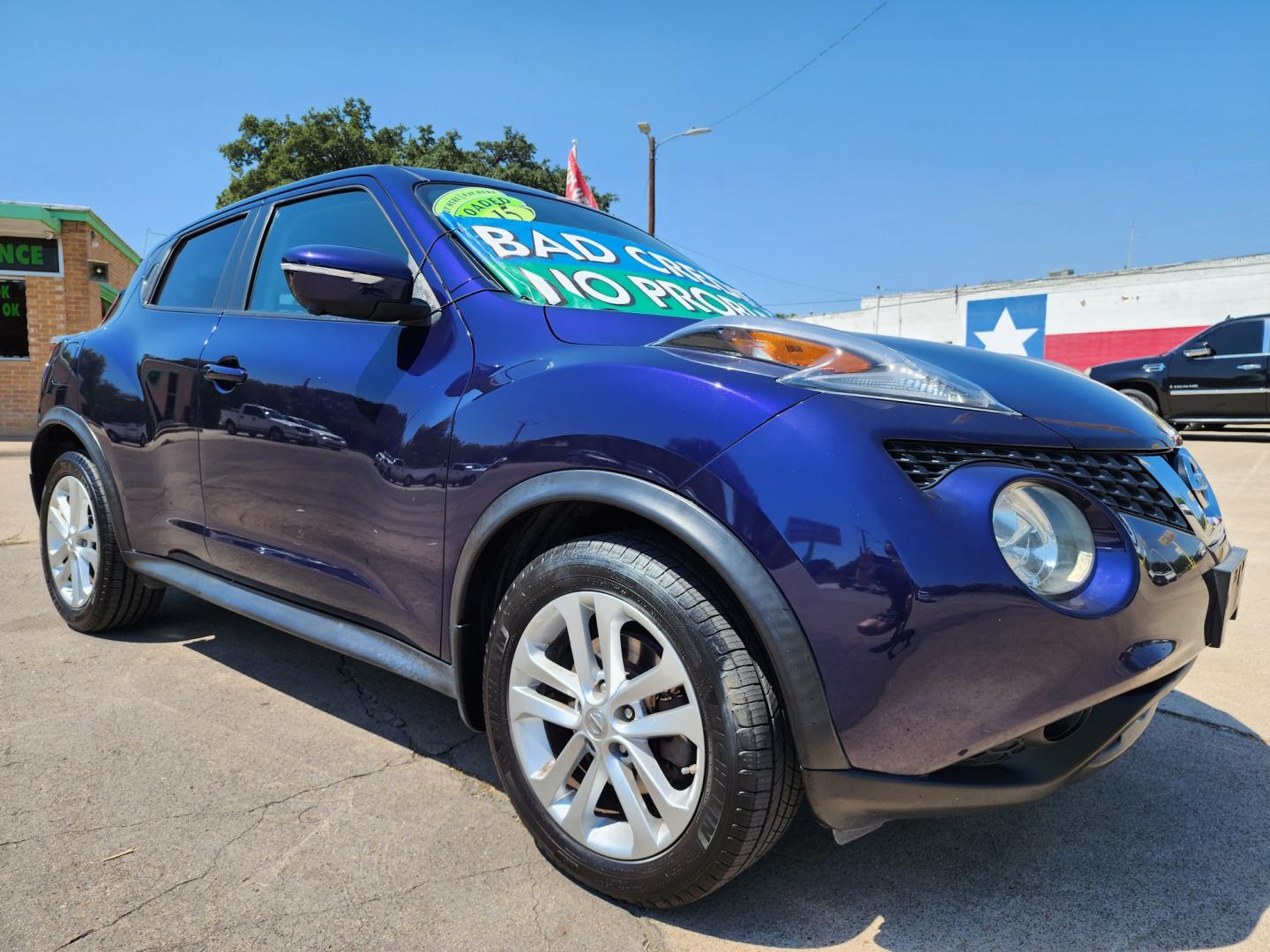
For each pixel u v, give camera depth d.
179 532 2.71
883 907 1.66
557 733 1.75
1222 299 23.09
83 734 2.36
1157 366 11.77
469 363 1.89
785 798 1.46
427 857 1.79
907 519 1.36
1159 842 1.90
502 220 2.32
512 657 1.73
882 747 1.38
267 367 2.33
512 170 24.84
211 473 2.52
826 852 1.86
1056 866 1.81
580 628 1.62
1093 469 1.58
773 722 1.43
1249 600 3.76
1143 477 1.64
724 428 1.47
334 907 1.62
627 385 1.60
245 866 1.75
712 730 1.44
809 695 1.38
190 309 2.85
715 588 1.49
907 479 1.39
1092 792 2.13
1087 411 1.72
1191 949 1.54
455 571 1.82
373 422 2.01
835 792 1.42
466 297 2.00
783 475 1.40
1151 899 1.69
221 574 2.62
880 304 30.20
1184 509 1.67
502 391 1.77
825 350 1.60
